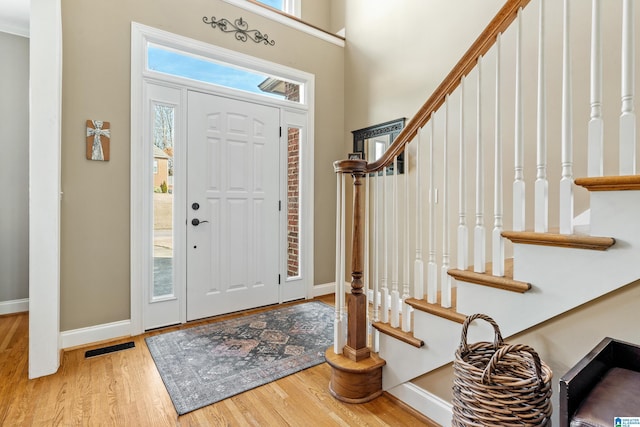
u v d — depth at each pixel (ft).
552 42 6.97
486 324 4.64
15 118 10.72
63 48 7.80
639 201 3.35
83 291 8.10
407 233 5.95
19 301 10.77
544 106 4.07
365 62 12.01
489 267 5.21
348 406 5.82
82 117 8.04
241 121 10.57
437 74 9.55
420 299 5.74
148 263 8.96
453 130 8.83
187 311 9.59
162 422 5.33
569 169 3.83
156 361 7.29
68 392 6.11
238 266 10.56
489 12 8.36
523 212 4.30
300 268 12.05
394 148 6.04
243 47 10.50
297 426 5.28
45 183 6.81
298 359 7.46
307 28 11.94
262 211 11.08
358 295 6.20
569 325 4.00
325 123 12.51
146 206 8.91
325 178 12.59
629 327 3.57
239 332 8.93
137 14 8.75
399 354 5.89
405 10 10.50
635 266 3.39
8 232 10.65
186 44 9.43
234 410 5.66
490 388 3.38
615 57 6.21
